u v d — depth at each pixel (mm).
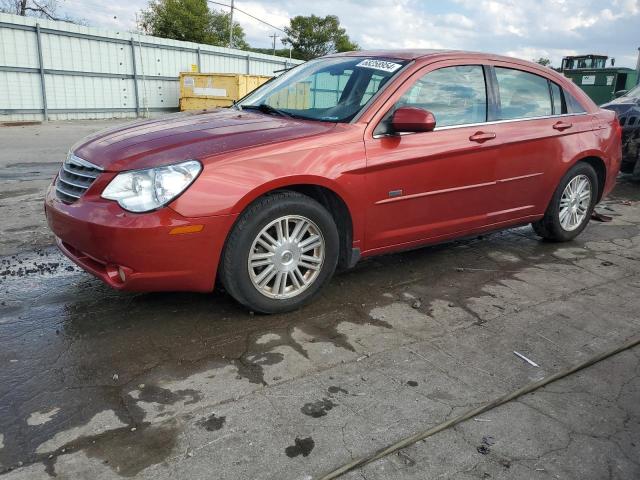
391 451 2256
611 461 2258
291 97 4176
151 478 2068
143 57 22594
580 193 5160
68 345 3029
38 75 19219
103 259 3008
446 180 3977
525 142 4441
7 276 3988
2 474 2059
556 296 3961
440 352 3092
